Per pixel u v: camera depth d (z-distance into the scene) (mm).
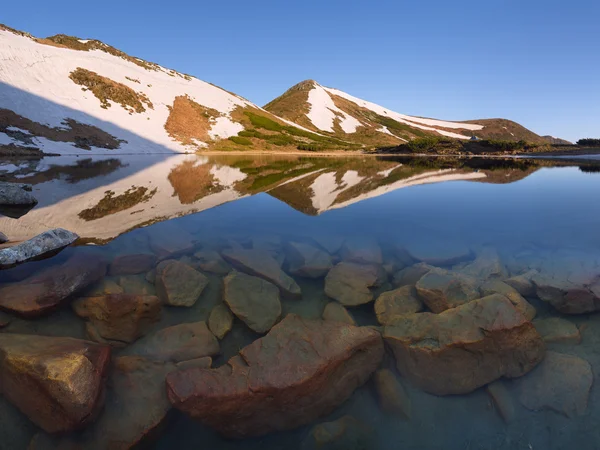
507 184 16078
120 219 8812
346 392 3652
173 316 4703
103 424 3186
